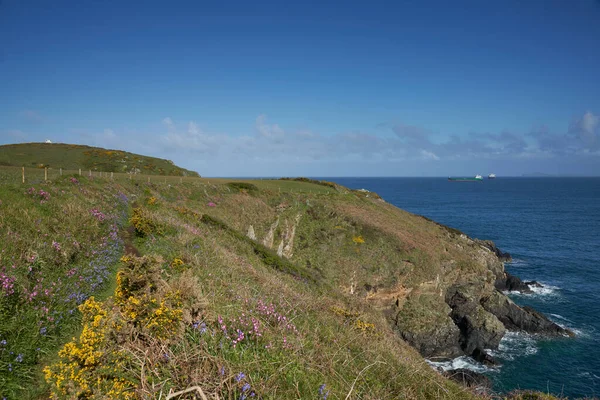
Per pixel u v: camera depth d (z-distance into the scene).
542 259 58.34
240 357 5.29
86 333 4.87
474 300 35.75
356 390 5.79
